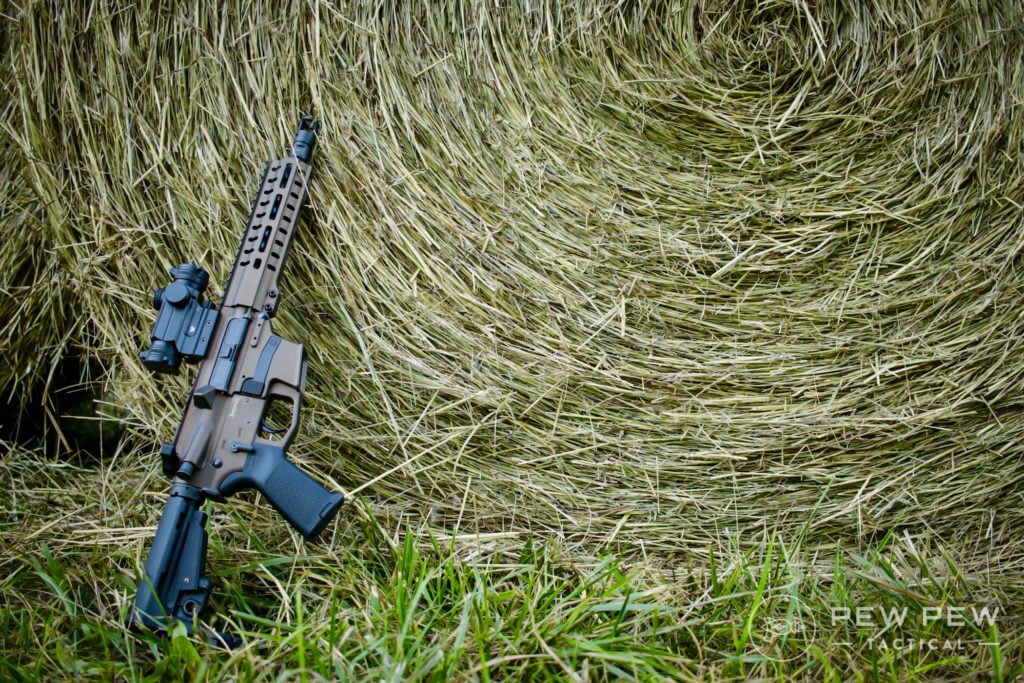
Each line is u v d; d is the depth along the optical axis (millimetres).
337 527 1793
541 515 1896
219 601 1651
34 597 1629
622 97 2086
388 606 1555
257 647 1455
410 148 1976
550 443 1923
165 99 1915
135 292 1913
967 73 2023
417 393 1917
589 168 2049
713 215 2053
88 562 1662
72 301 1953
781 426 1911
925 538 1862
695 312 1996
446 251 1962
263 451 1603
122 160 1901
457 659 1356
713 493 1907
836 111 2111
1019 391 1918
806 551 1780
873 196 2045
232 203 1925
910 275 2002
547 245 1998
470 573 1659
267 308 1723
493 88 2029
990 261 1961
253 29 1930
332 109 1954
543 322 1965
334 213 1941
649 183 2061
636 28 2121
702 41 2154
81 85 1880
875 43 2107
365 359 1909
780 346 1970
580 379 1937
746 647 1541
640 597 1531
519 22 2047
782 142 2107
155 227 1912
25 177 1890
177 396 1924
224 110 1930
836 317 1974
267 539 1793
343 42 1957
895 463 1908
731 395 1945
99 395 2033
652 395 1938
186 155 1923
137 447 1945
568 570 1781
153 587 1456
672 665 1449
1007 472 1896
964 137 2021
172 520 1527
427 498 1899
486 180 2004
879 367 1938
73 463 2018
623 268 2008
